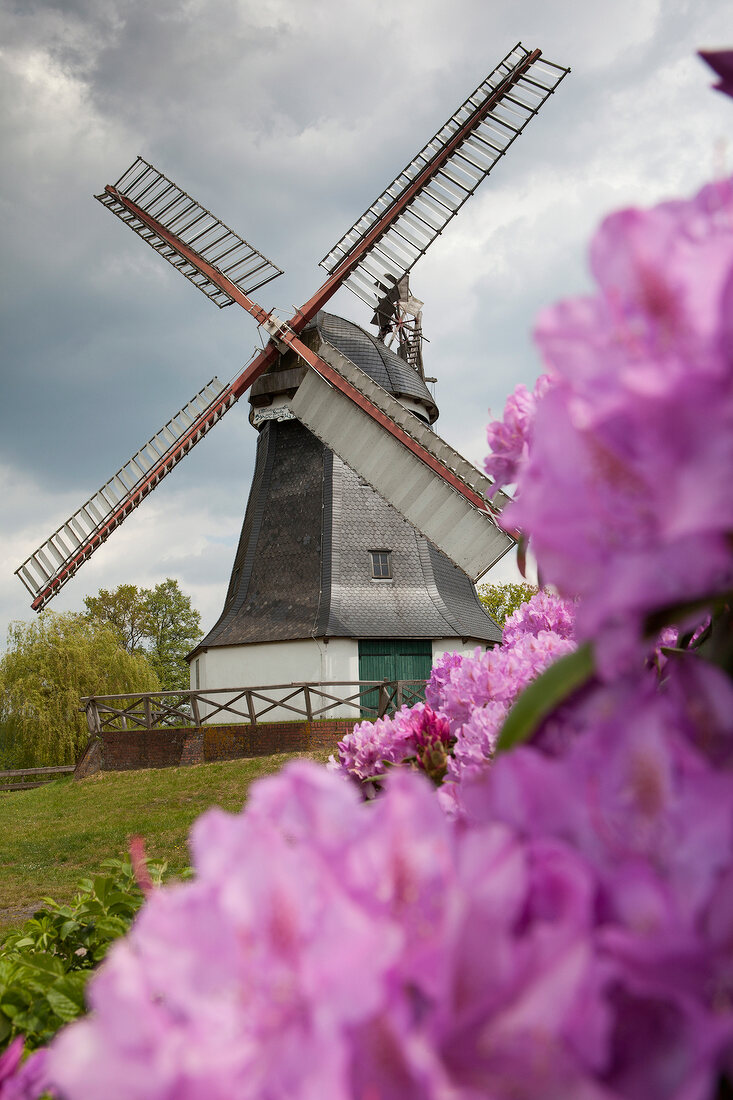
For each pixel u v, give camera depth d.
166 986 0.62
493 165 19.86
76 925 2.73
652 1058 0.59
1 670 29.98
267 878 0.61
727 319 0.60
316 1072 0.52
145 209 21.25
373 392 18.20
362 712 20.08
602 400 0.64
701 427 0.58
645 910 0.61
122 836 13.03
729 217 0.70
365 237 20.02
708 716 0.74
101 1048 0.60
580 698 0.82
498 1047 0.54
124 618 58.41
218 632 22.03
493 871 0.60
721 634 1.00
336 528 21.84
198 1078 0.56
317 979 0.55
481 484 16.84
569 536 0.66
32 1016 2.07
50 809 15.24
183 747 17.30
